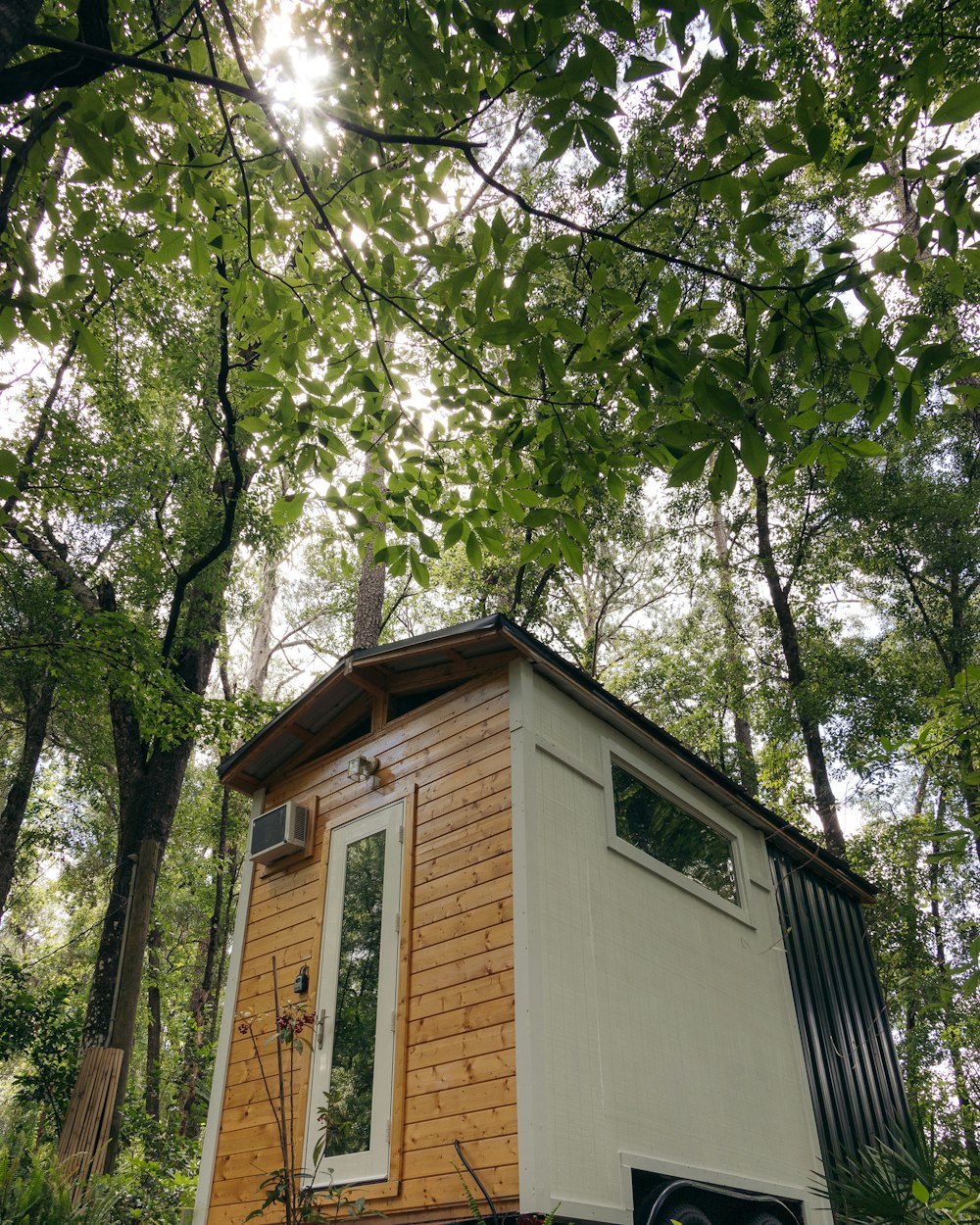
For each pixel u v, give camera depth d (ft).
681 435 10.41
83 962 59.88
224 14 10.83
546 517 14.01
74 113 9.58
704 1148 18.63
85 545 47.09
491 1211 14.79
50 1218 19.69
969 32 31.24
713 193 10.53
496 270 11.22
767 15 39.88
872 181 10.39
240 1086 20.93
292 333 14.76
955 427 57.21
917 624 58.39
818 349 10.66
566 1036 16.28
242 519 45.03
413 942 18.60
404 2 13.21
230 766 24.79
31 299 10.51
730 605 61.46
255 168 14.96
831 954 28.09
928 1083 39.50
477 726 19.67
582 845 18.89
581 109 9.95
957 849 13.70
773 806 57.47
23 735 54.34
